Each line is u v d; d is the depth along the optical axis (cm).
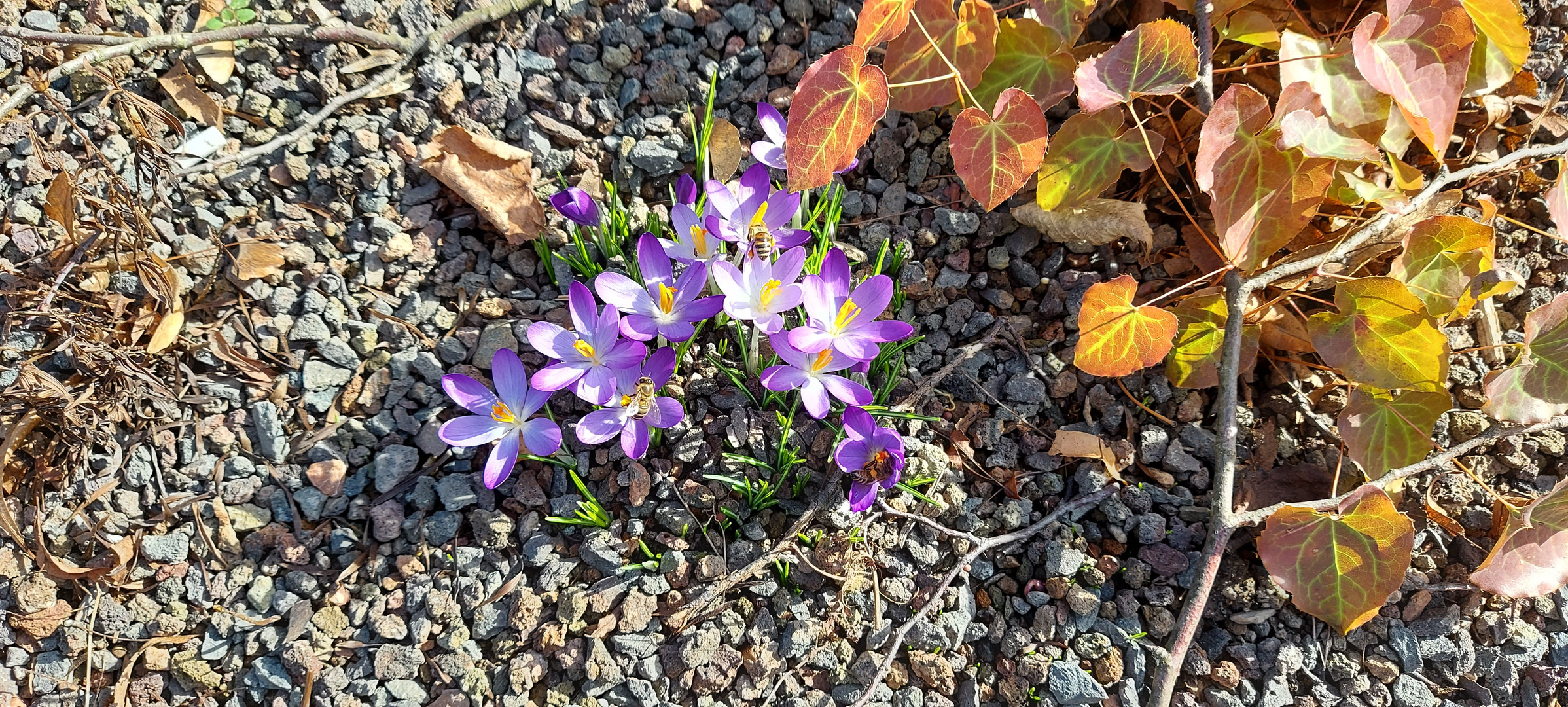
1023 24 44
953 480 44
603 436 39
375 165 46
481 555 42
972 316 46
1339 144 38
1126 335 39
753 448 43
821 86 36
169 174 44
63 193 41
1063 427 45
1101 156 43
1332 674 42
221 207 45
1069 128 42
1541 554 39
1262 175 39
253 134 46
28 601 41
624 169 47
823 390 39
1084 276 46
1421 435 42
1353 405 43
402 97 47
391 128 47
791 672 41
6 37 42
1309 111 38
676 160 48
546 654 41
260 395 43
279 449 43
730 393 44
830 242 46
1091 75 39
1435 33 39
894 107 46
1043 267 47
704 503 42
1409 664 42
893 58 45
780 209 42
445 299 46
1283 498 43
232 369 43
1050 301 46
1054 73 45
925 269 47
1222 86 48
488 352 45
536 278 47
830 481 42
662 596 42
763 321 40
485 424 40
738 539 43
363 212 46
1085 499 43
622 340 41
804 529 43
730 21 49
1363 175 45
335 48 47
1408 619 43
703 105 49
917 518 41
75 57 45
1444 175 43
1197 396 45
